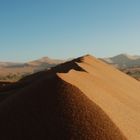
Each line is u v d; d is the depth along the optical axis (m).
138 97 32.38
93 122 14.37
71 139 13.27
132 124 17.89
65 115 14.62
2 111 15.97
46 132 13.84
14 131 14.26
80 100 15.80
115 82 35.41
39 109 15.26
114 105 19.75
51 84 16.92
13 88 33.97
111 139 13.58
